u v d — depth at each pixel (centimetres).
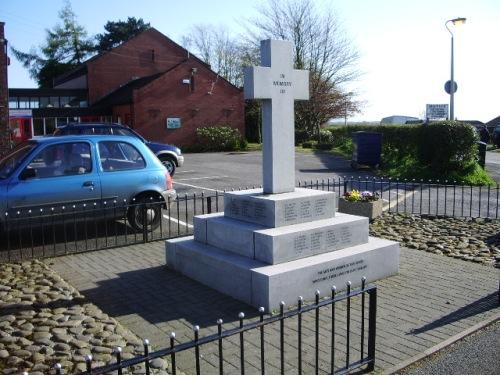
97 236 884
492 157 2839
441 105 2102
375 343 462
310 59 4094
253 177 1872
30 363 432
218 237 668
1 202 776
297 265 587
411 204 1270
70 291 614
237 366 432
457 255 782
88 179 851
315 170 2106
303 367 430
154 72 4481
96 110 3709
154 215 926
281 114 671
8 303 568
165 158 1861
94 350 457
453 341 484
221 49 5803
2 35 1585
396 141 2208
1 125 1609
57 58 6156
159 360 438
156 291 625
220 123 3681
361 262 643
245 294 585
